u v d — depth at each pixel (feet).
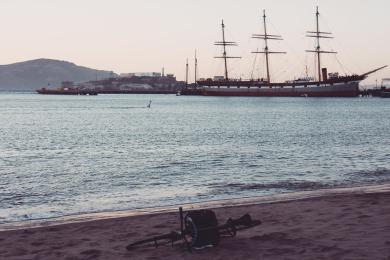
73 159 110.32
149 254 30.58
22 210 55.06
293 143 148.56
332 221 38.14
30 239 36.68
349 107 510.99
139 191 67.97
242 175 83.35
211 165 97.66
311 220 39.22
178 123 266.36
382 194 53.36
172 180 78.23
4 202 60.13
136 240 35.42
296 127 229.25
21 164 101.50
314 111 419.95
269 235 33.73
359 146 136.98
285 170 89.30
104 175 84.69
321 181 74.49
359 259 26.89
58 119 307.78
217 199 60.29
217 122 274.98
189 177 81.51
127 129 219.00
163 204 57.72
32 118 319.27
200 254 29.76
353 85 643.86
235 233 31.68
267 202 53.26
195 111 434.71
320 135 180.55
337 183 71.97
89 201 60.64
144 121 286.87
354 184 70.49
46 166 97.86
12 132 199.31
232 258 28.60
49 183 76.07
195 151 126.11
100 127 233.14
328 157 110.42
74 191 68.54
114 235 37.42
